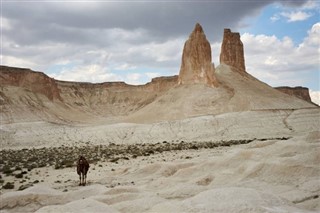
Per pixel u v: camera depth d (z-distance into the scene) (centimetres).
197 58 15400
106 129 10412
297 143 3366
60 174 4059
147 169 3744
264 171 2702
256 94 15138
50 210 1738
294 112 10588
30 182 3522
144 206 1916
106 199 2162
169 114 13250
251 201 1511
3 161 5412
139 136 9756
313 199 2033
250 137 8856
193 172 3281
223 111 13162
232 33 19050
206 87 14662
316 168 2534
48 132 10275
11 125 10862
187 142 8431
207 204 1530
